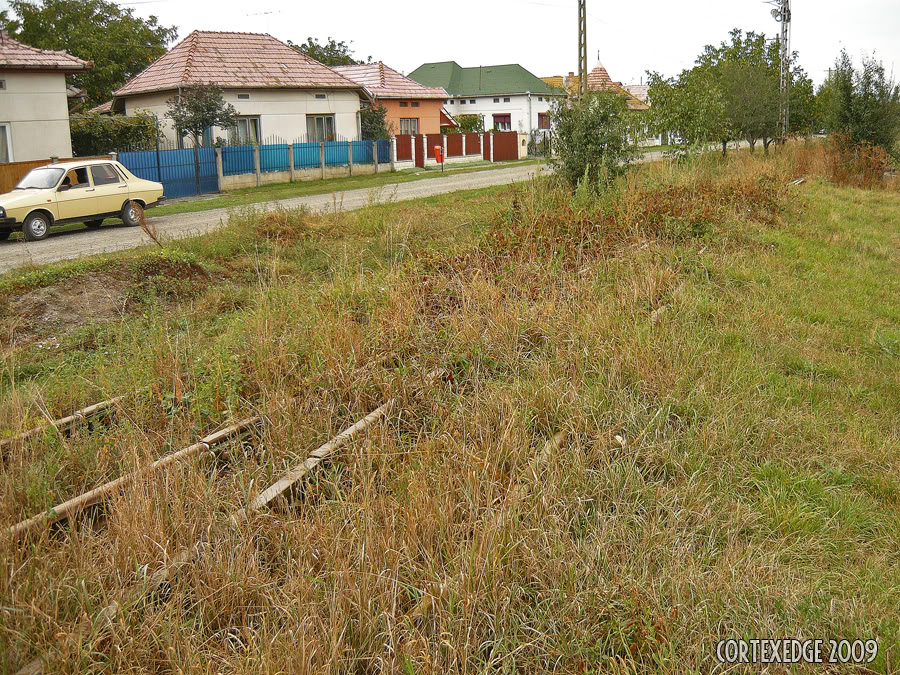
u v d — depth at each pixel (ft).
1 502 12.31
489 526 11.71
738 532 13.41
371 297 23.32
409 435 15.88
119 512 11.97
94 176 55.42
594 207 35.40
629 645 10.53
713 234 34.60
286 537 12.35
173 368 18.81
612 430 15.92
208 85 88.94
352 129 110.01
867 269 33.73
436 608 10.63
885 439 17.17
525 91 185.57
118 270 32.40
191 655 9.70
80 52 129.39
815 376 21.06
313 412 16.66
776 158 76.79
